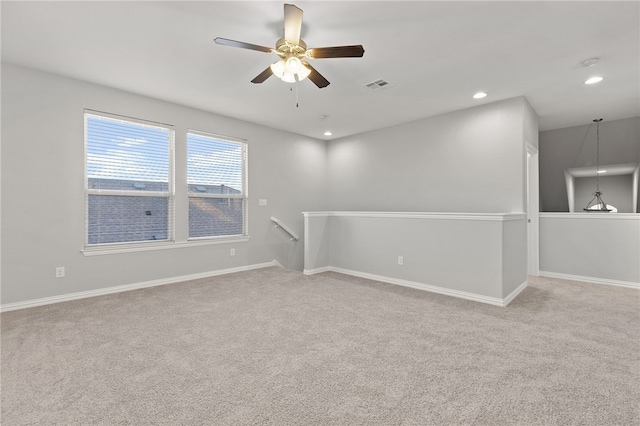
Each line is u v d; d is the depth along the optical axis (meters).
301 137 6.03
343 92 3.90
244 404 1.65
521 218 3.92
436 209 4.86
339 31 2.58
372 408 1.62
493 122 4.25
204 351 2.25
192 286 4.09
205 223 4.70
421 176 5.04
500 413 1.58
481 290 3.47
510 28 2.54
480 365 2.06
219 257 4.80
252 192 5.23
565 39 2.71
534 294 3.79
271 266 5.46
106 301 3.44
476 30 2.57
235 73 3.36
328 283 4.29
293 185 5.87
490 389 1.79
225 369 2.01
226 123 4.88
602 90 3.83
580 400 1.68
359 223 4.74
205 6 2.25
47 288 3.34
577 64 3.17
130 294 3.71
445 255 3.78
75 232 3.52
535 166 4.82
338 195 6.33
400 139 5.31
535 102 4.25
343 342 2.41
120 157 3.88
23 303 3.20
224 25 2.50
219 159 4.84
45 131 3.33
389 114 4.79
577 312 3.12
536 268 4.86
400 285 4.20
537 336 2.52
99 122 3.72
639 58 3.04
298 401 1.68
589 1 2.20
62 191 3.43
